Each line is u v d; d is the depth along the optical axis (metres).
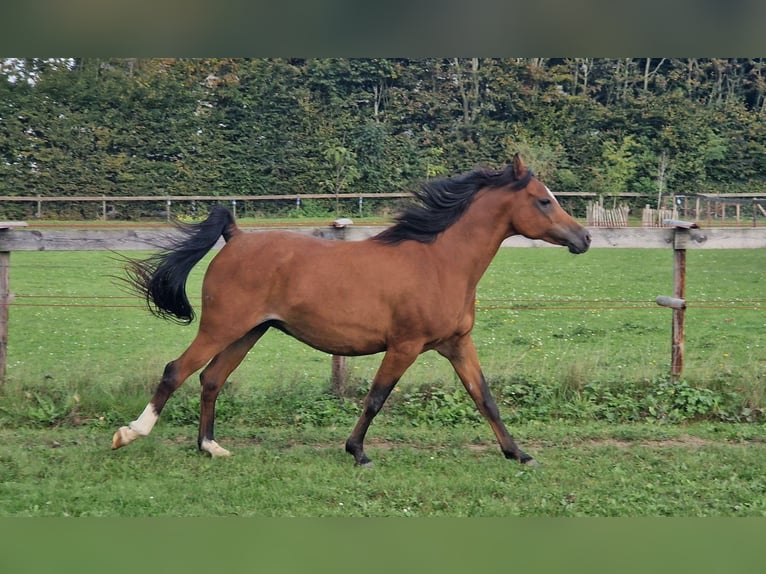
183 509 5.93
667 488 6.48
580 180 37.25
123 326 13.98
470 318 7.24
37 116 33.88
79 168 33.97
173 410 8.30
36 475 6.56
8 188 33.19
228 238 7.30
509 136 38.44
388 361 7.05
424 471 6.84
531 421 8.48
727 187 38.47
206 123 36.19
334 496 6.21
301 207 34.81
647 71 39.94
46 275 18.61
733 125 39.22
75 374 9.00
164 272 7.17
